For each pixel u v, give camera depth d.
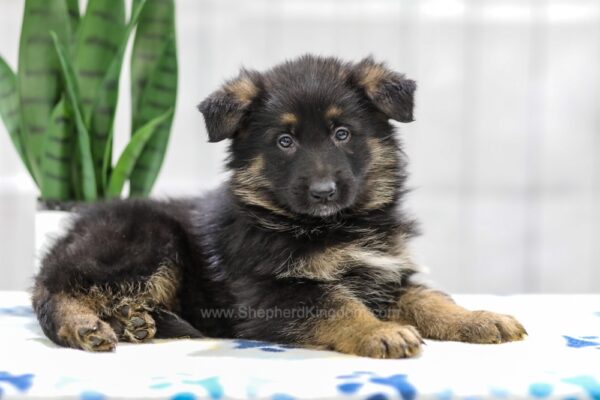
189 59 1.69
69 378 0.88
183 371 0.91
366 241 1.09
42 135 1.30
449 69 1.69
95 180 1.29
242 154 1.12
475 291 1.75
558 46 1.69
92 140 1.30
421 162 1.72
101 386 0.86
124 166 1.29
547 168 1.71
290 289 1.06
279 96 1.10
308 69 1.12
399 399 0.85
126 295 1.07
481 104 1.70
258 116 1.11
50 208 1.27
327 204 1.06
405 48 1.69
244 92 1.11
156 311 1.09
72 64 1.28
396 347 0.95
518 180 1.72
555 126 1.70
